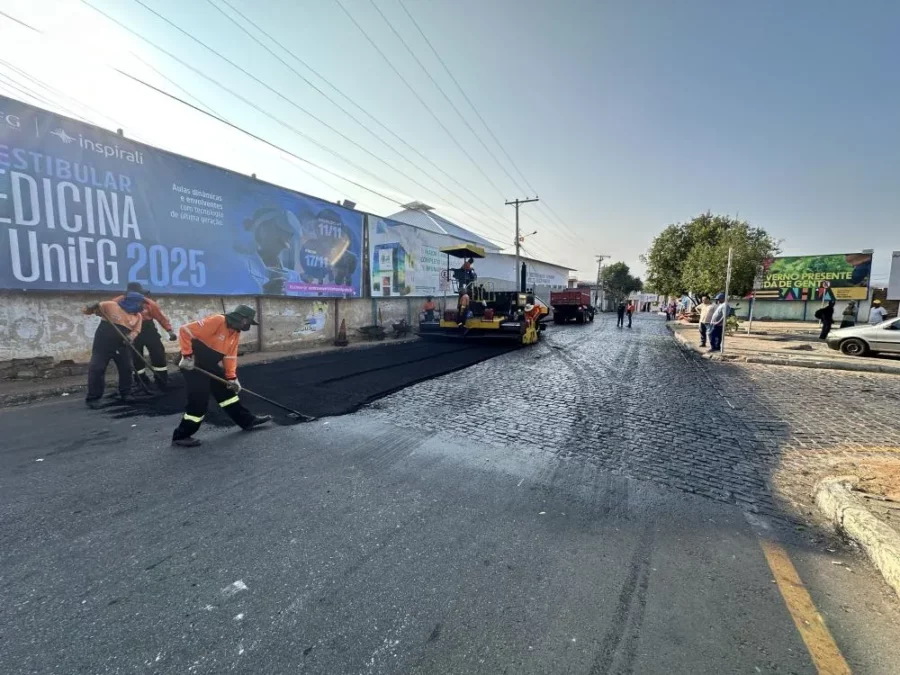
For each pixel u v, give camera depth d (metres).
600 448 4.60
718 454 4.48
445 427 5.20
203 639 1.97
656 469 4.07
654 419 5.71
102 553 2.60
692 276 20.64
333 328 13.13
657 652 1.94
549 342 15.46
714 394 7.21
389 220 15.18
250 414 4.88
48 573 2.41
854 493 3.35
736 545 2.85
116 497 3.29
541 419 5.63
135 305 6.08
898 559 2.44
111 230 7.66
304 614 2.14
